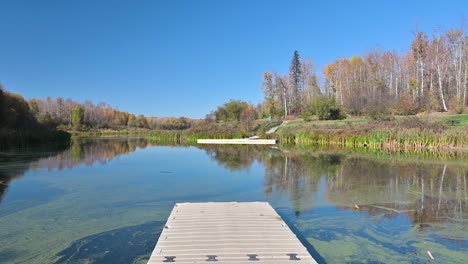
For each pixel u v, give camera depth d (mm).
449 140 18016
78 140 33656
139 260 4043
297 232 5043
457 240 4707
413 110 30000
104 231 5062
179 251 3766
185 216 5254
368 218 5738
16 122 28531
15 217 5801
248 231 4484
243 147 22500
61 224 5410
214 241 4094
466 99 30969
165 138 34812
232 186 8641
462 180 9242
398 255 4223
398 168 11539
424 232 5035
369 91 40094
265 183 9016
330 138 23578
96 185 8766
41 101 61156
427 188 8164
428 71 34781
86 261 4012
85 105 63656
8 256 4152
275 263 3451
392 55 43594
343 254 4246
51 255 4184
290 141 25984
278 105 49875
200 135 32094
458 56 34375
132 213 6070
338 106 35656
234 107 43000
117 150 20500
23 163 13211
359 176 9984
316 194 7609
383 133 20047
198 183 9047
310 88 50625
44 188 8320
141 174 10711
